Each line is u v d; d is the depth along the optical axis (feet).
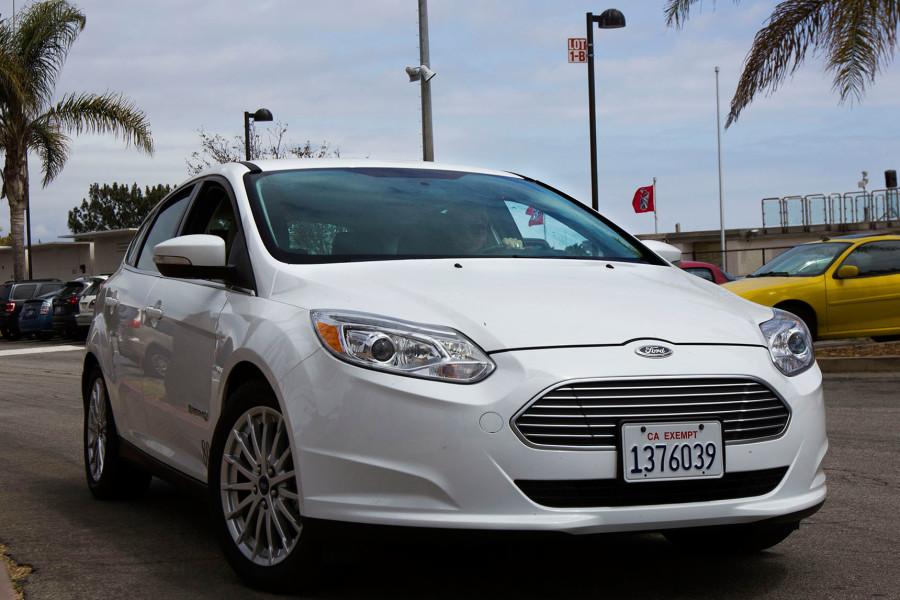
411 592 13.03
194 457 15.51
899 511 17.69
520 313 12.43
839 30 46.21
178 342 15.92
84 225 365.40
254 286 14.28
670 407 11.76
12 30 103.91
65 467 23.90
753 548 14.35
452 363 11.68
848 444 24.41
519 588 13.24
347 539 11.89
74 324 92.58
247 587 13.46
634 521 11.55
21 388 45.91
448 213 16.16
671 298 13.67
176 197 19.12
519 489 11.38
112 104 106.22
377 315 12.28
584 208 18.22
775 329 13.20
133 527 17.22
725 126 51.42
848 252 46.26
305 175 16.53
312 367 12.29
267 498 13.15
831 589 13.25
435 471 11.44
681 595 12.97
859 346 46.88
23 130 105.81
